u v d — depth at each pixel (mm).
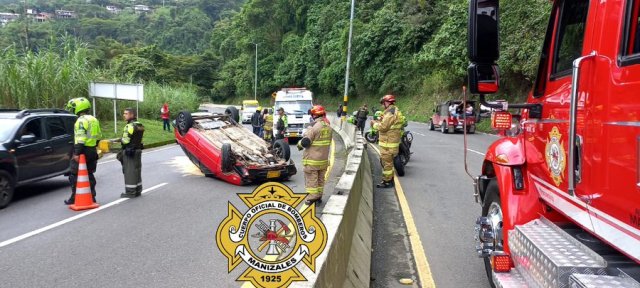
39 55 20219
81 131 8312
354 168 7062
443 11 45188
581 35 3115
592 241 3021
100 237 6531
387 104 9977
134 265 5406
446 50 32469
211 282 4883
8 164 8492
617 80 2416
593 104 2668
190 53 108938
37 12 101000
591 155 2680
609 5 2607
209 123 12375
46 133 9703
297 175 12117
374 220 7395
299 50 71000
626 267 2648
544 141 3537
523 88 29000
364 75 54188
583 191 2770
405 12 50156
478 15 3424
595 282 2533
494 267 3719
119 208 8289
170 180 11250
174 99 35375
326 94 65875
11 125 9016
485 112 4582
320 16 68812
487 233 4562
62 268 5328
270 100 76375
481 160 14508
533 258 3195
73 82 20703
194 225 7129
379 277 5043
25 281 4953
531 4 23297
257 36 79750
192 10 119250
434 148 18125
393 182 10359
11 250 5984
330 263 3133
